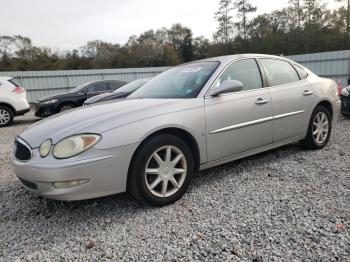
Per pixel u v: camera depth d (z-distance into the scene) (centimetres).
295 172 387
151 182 309
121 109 321
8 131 979
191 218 288
